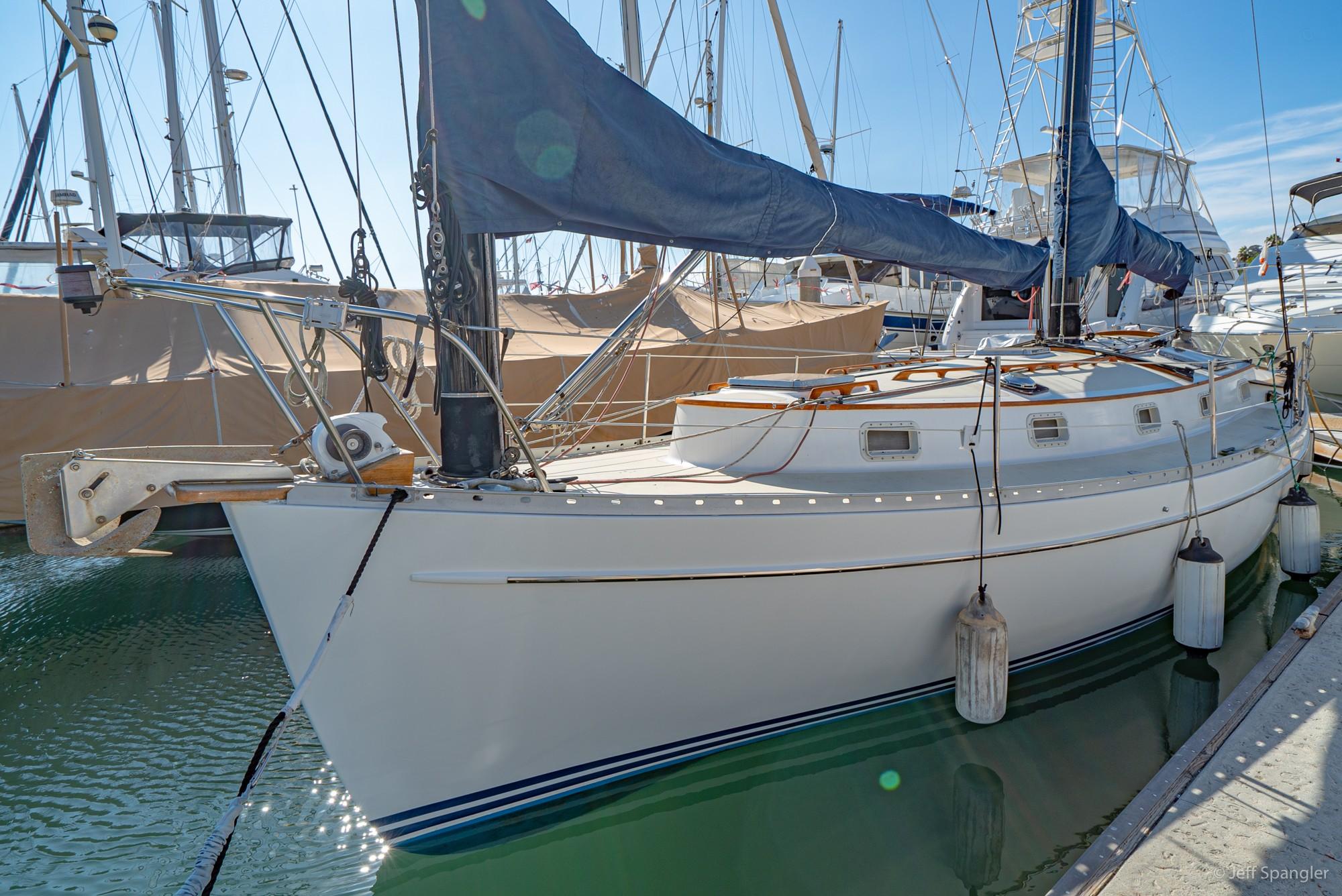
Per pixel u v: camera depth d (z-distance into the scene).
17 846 3.54
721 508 3.37
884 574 3.71
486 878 3.36
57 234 7.45
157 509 2.60
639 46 9.49
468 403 3.24
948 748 4.10
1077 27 6.04
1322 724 3.48
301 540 2.81
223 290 2.87
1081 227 6.28
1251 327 12.03
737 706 3.67
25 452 7.69
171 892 3.23
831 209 3.76
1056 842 3.43
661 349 9.98
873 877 3.30
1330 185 14.25
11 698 5.05
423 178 2.98
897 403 4.42
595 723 3.40
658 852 3.54
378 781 3.14
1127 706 4.52
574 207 3.01
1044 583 4.24
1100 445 5.07
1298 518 6.24
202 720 4.79
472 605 3.03
